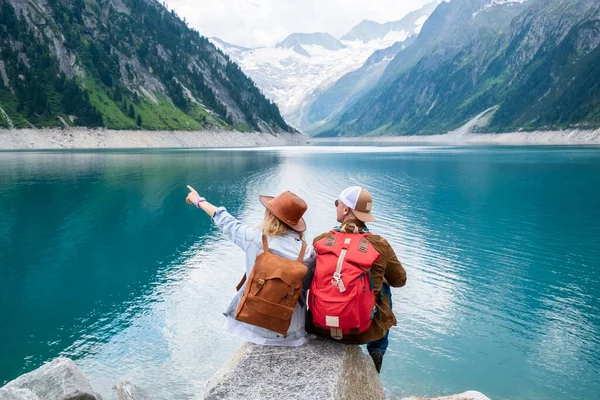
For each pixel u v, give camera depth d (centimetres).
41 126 16775
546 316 1692
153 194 4759
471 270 2245
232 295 1906
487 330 1575
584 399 1180
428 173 7138
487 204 4247
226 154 13012
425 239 2889
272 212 469
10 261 2420
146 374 1290
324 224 3306
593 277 2138
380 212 3828
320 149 17862
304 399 461
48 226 3269
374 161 9981
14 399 761
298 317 496
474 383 1250
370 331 485
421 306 1784
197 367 1328
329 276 446
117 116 19950
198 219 3512
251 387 476
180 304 1814
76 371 1010
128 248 2678
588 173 6988
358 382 532
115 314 1716
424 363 1354
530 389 1224
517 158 10481
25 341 1497
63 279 2134
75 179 6019
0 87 17350
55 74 19650
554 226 3284
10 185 5362
